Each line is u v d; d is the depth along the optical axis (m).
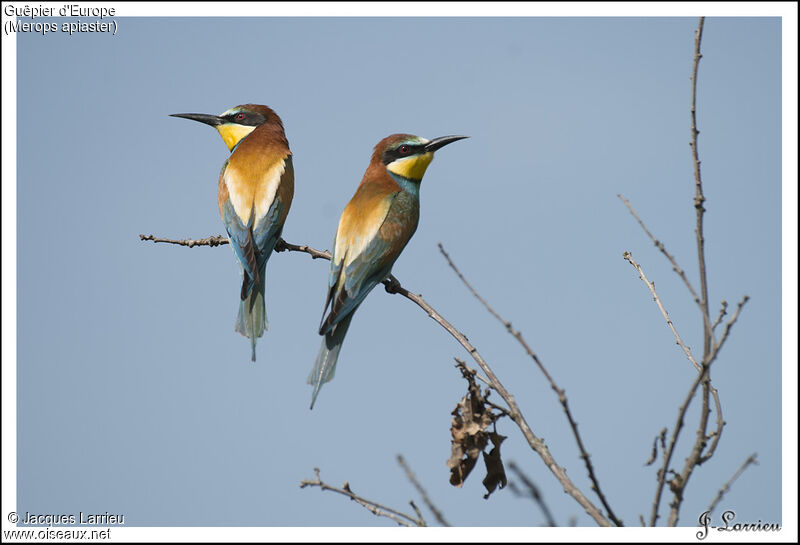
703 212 6.09
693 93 6.39
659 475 5.61
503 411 6.80
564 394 5.70
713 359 5.46
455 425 6.95
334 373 9.70
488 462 6.89
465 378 6.92
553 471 6.23
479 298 5.98
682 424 5.50
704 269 5.94
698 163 6.21
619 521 5.78
